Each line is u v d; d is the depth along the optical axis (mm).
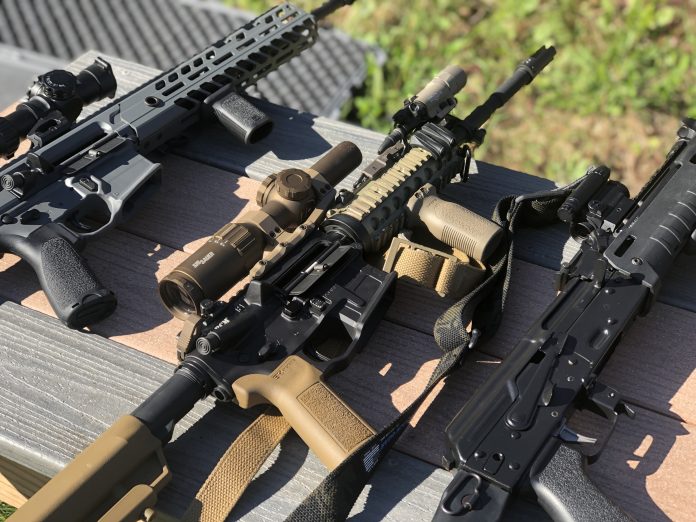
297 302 664
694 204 713
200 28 1599
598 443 627
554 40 1695
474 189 838
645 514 593
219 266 681
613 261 682
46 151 746
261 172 858
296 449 632
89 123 792
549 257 774
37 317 717
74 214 754
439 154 763
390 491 608
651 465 618
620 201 729
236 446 609
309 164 867
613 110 1583
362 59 1593
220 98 867
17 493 752
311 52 1591
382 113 1630
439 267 703
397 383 675
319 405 606
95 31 1599
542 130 1582
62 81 782
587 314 657
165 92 844
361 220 715
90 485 553
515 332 714
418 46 1752
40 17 1627
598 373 647
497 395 604
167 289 694
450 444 581
